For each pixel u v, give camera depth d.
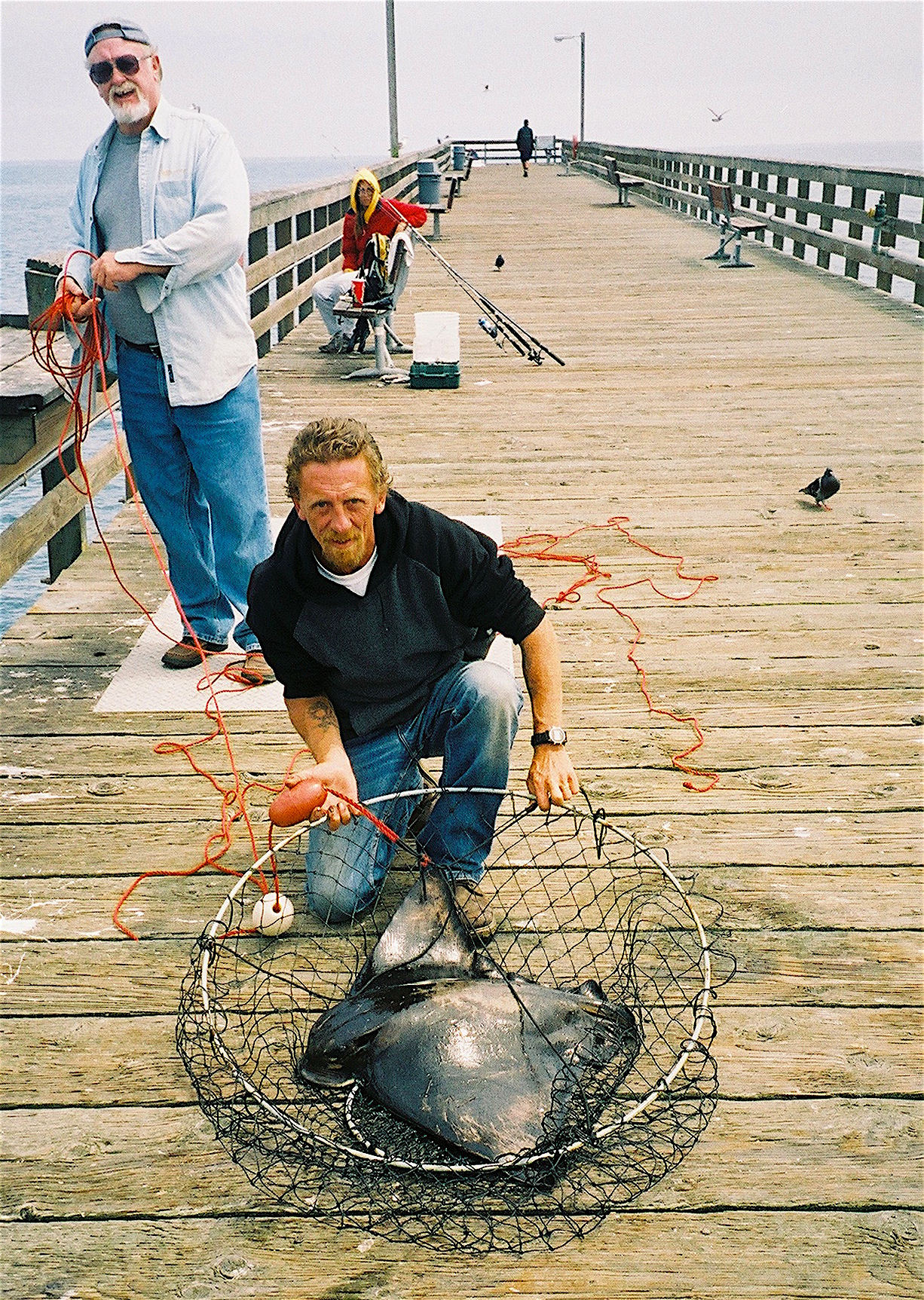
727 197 12.80
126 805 3.06
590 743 3.32
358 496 2.17
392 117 19.20
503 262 12.08
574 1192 1.87
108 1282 1.77
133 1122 2.05
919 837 2.87
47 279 4.48
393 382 7.85
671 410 6.97
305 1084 1.99
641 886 2.69
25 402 3.40
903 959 2.44
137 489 3.66
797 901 2.63
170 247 3.15
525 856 2.80
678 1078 2.11
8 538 3.88
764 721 3.44
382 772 2.61
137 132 3.22
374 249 7.71
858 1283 1.75
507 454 6.11
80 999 2.35
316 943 2.52
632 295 10.98
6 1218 1.87
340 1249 1.81
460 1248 1.77
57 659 3.94
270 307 8.73
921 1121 2.03
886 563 4.61
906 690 3.61
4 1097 2.10
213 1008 2.10
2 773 3.22
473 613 2.47
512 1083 1.89
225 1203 1.89
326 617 2.38
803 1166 1.94
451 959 2.21
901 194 10.44
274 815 2.19
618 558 4.70
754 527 5.03
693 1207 1.87
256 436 3.59
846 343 8.77
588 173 30.41
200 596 3.81
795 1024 2.26
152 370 3.42
